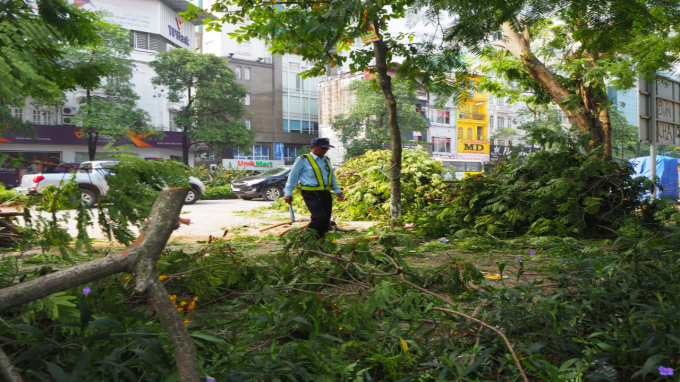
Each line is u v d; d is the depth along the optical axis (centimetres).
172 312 99
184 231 876
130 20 3838
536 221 756
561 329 221
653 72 603
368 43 628
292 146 5247
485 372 202
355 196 1104
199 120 3534
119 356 163
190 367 97
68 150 3544
